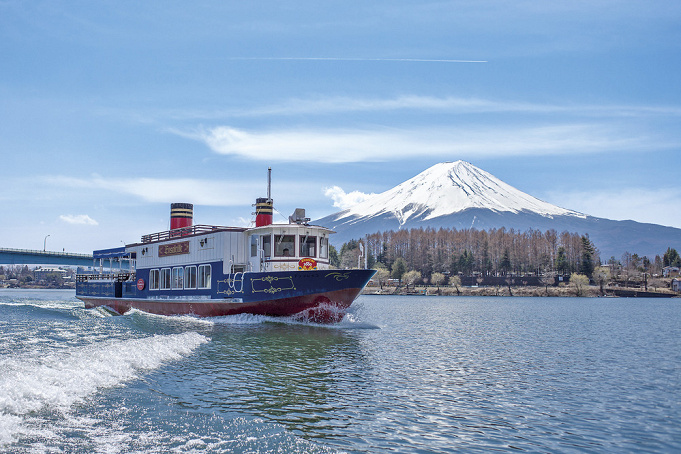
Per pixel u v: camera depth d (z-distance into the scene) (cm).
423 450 1137
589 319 6169
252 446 1082
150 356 1997
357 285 3303
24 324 3481
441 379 1916
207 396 1468
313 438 1169
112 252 5244
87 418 1178
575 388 1848
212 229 4041
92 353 1877
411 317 5891
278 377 1794
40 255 11181
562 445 1220
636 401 1664
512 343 3247
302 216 3644
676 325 5216
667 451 1195
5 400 1203
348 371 1970
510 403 1591
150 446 1038
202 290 3872
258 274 3400
